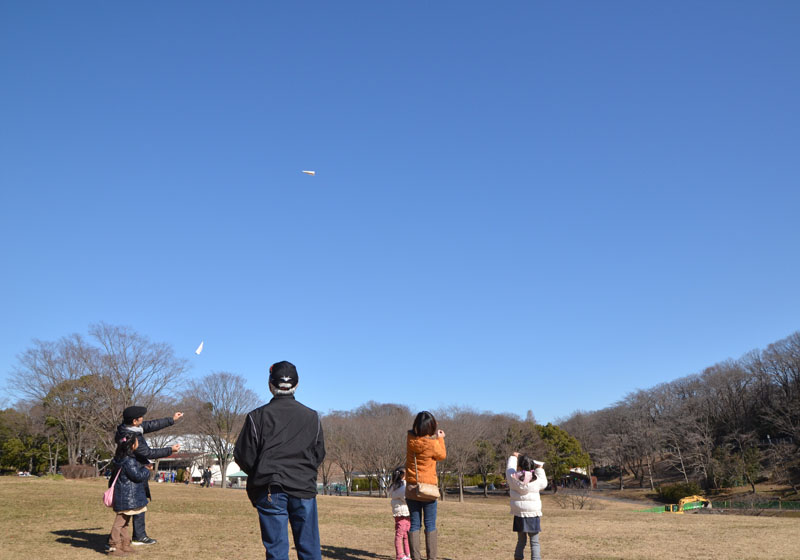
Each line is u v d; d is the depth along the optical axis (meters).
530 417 108.50
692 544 9.45
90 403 46.44
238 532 9.66
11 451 64.38
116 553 7.41
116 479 7.59
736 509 38.66
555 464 65.19
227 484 66.75
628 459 80.81
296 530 4.31
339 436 60.38
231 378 55.59
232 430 55.47
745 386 75.75
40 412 57.25
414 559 7.27
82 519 10.76
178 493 22.42
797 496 53.91
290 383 4.57
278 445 4.27
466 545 9.19
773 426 68.50
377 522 12.43
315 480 4.46
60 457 65.19
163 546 8.08
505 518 14.58
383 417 60.69
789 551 8.74
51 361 46.56
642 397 84.12
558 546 9.19
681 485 61.19
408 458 7.26
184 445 58.12
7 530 9.20
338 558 7.98
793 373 68.50
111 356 45.19
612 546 9.20
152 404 46.50
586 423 104.50
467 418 59.91
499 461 64.62
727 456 64.12
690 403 77.62
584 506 41.34
